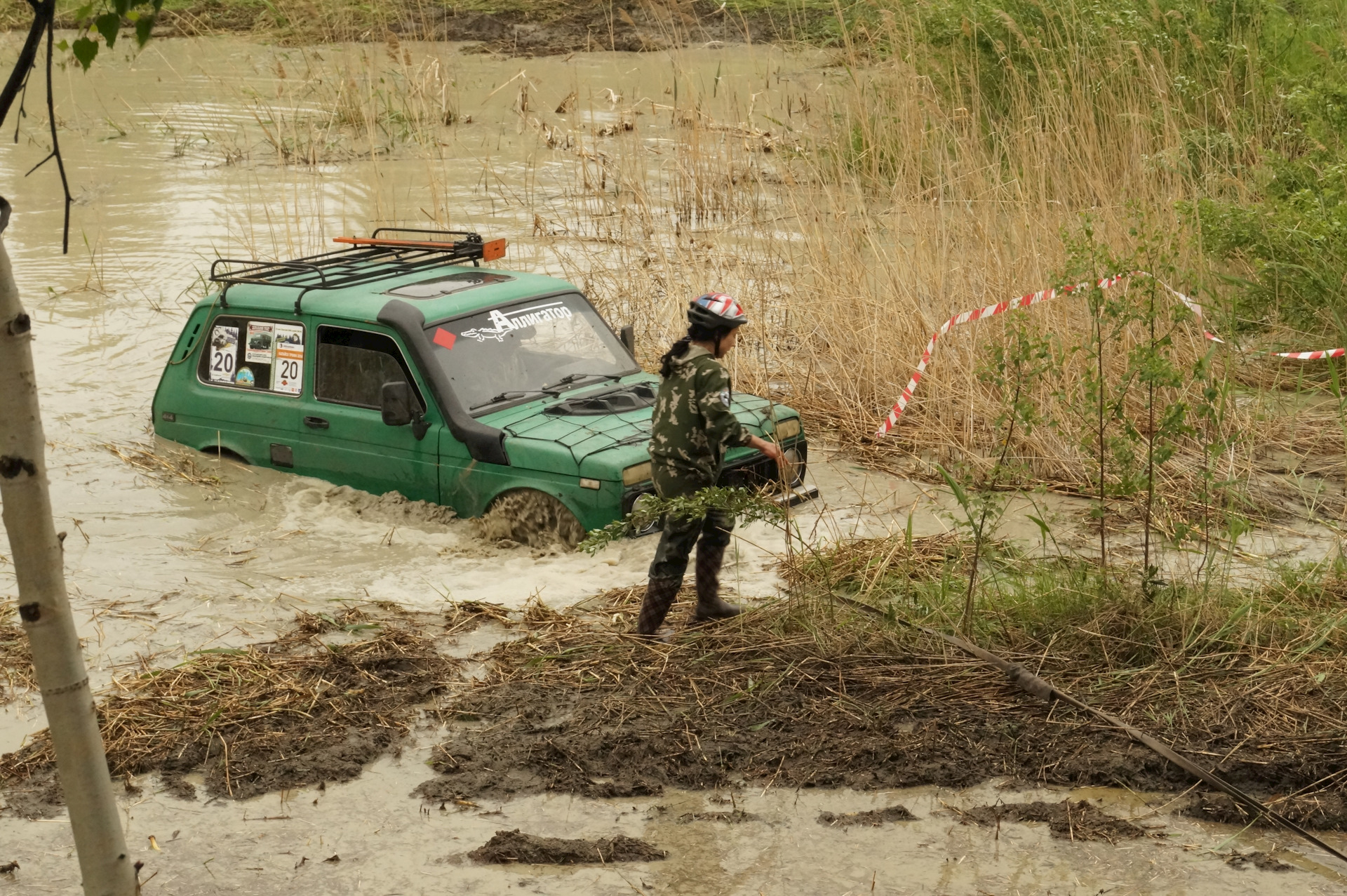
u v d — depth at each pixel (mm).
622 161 14805
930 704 5586
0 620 6582
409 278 8758
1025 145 12555
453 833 4805
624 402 7996
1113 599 6293
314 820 4898
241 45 26781
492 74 24297
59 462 8773
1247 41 15812
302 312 8320
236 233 14766
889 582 6840
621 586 6941
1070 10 15289
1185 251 10945
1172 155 12234
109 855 2965
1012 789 5031
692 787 5098
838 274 11156
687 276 11562
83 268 13648
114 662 6133
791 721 5504
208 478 8508
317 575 7168
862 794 5023
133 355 11188
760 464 7973
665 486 6215
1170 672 5746
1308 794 4910
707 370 6070
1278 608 6234
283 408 8414
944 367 9719
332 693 5816
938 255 11109
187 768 5270
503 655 6164
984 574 6922
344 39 25672
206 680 5914
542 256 13328
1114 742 5254
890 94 15320
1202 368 6699
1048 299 8844
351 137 19812
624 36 26797
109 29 2523
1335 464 8578
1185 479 8258
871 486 8570
